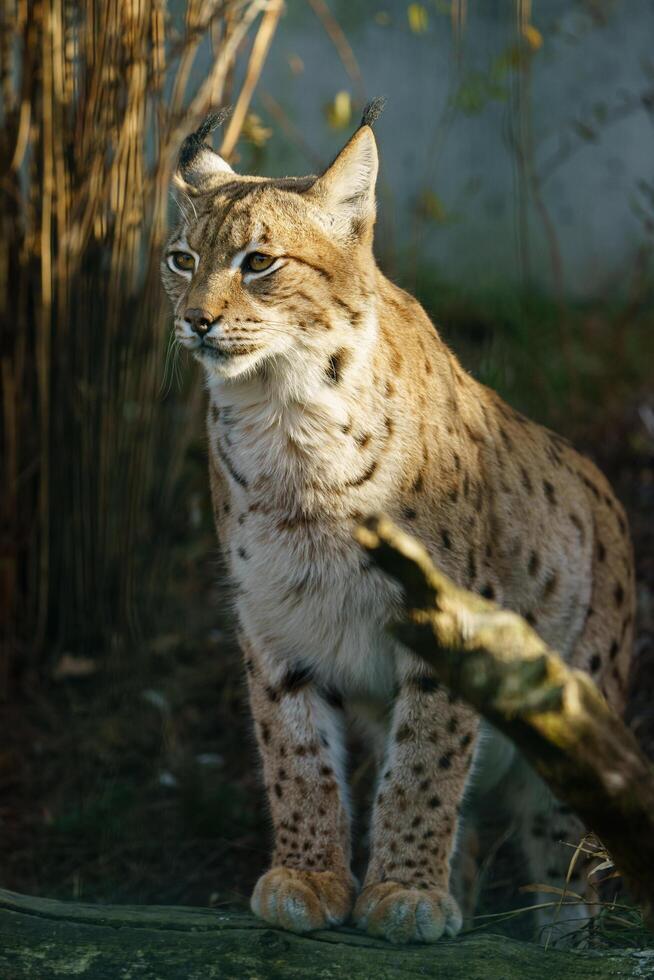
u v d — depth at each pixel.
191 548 10.89
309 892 5.48
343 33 17.58
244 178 6.72
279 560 6.05
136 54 8.73
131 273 9.22
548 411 12.33
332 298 6.02
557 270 13.26
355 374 5.96
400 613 5.96
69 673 9.62
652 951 4.86
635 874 3.75
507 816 8.57
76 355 9.27
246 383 6.03
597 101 18.03
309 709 6.16
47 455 9.41
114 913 5.23
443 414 6.28
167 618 10.27
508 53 12.23
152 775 8.82
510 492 6.71
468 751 5.96
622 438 11.98
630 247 17.44
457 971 4.88
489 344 13.29
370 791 8.62
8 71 8.88
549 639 7.02
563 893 6.04
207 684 9.79
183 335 6.07
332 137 16.55
